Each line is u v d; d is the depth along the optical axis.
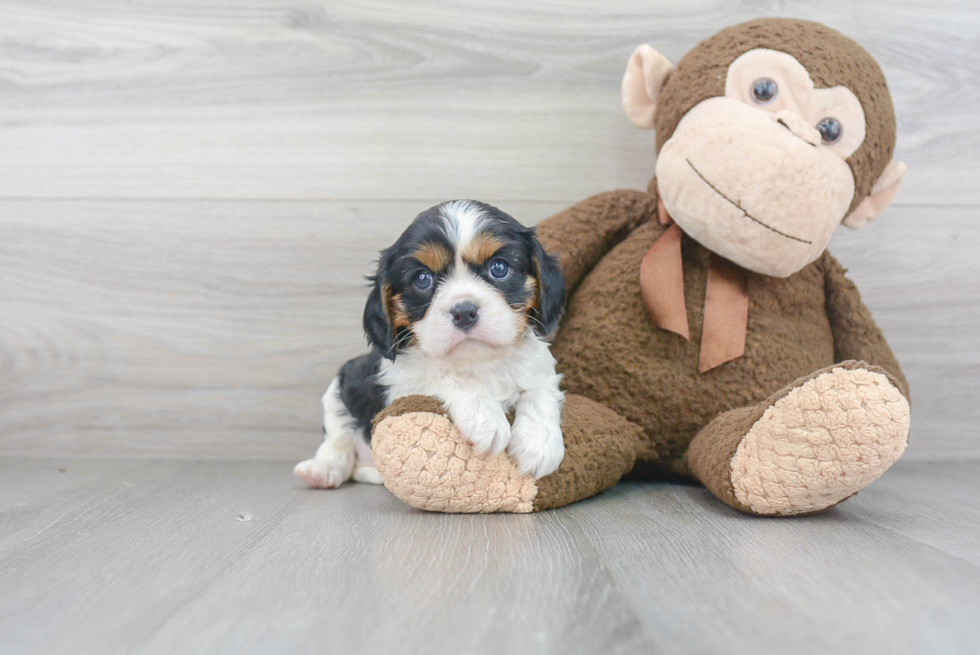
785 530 1.40
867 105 1.71
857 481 1.40
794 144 1.62
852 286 1.98
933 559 1.20
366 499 1.73
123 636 0.91
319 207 2.27
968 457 2.27
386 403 1.70
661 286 1.82
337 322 2.28
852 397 1.36
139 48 2.24
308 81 2.25
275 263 2.27
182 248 2.26
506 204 2.28
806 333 1.89
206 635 0.90
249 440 2.29
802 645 0.86
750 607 0.98
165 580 1.11
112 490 1.83
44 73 2.24
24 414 2.27
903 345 2.28
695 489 1.83
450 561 1.19
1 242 2.25
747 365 1.80
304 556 1.23
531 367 1.67
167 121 2.25
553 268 1.74
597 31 2.25
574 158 2.28
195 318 2.27
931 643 0.87
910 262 2.27
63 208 2.25
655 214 2.00
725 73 1.75
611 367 1.87
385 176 2.26
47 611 0.99
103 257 2.26
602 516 1.51
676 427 1.85
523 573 1.12
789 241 1.66
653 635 0.89
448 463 1.47
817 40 1.75
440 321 1.52
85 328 2.27
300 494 1.79
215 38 2.24
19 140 2.24
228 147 2.26
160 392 2.28
